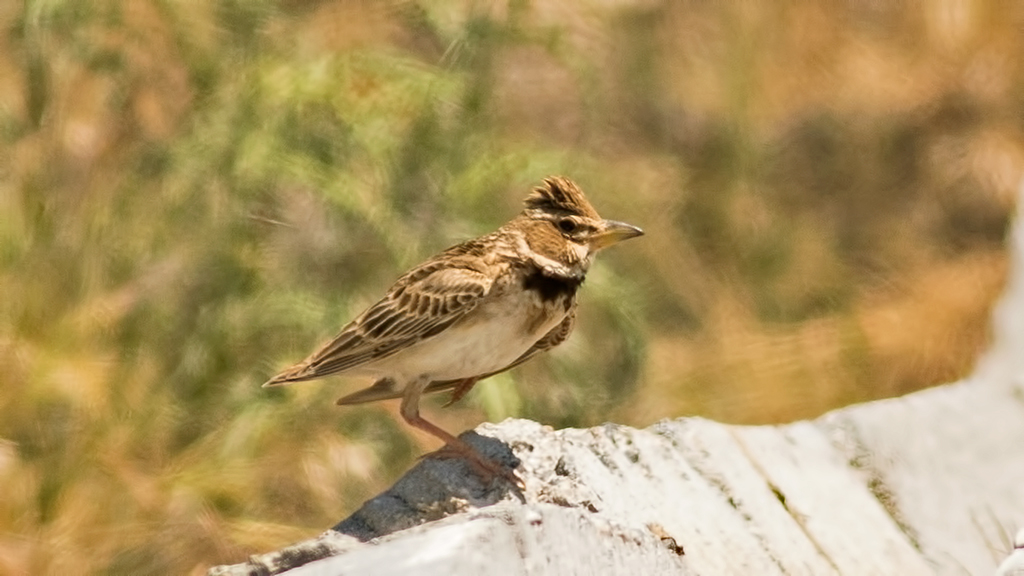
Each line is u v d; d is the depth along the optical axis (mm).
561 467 7676
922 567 8211
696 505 7871
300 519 11625
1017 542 7145
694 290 15758
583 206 8086
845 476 8773
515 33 13312
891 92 18906
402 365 8062
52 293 12109
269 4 12789
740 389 14383
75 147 12578
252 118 12062
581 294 13398
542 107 15352
